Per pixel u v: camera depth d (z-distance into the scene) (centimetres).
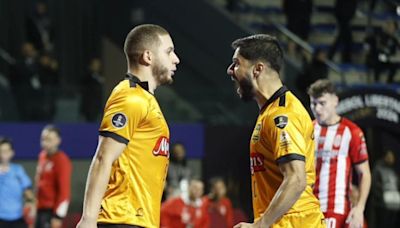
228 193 4050
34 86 4075
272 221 1511
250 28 4600
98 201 1480
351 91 3356
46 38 4959
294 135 1531
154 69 1566
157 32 1569
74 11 5347
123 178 1524
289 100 1575
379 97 3391
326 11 4994
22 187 3400
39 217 3191
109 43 5325
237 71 1597
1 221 3350
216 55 4591
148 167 1544
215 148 4103
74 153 4034
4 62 4281
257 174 1597
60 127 4038
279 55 1592
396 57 4572
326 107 2267
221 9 4638
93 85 4184
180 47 4791
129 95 1522
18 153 3997
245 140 4119
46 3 5334
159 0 4966
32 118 4047
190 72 4688
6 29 5266
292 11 4684
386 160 3669
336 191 2270
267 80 1583
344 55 4659
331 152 2283
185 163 3766
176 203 3519
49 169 3181
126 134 1505
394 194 3666
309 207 1585
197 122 4141
